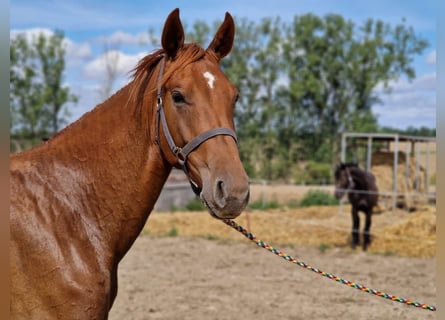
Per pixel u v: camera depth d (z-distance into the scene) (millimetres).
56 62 33188
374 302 7070
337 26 35406
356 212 11641
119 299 7066
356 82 35750
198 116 2668
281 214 17234
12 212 2627
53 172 2795
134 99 2863
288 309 6691
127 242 2857
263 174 33344
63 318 2574
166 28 2797
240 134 33844
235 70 33281
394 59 35781
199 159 2648
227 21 3018
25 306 2551
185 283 8086
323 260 10195
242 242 12297
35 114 32562
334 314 6496
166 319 6203
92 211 2785
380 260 10266
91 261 2688
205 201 2584
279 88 34844
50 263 2590
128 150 2828
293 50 35094
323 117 35688
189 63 2762
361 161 32531
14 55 32188
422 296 7434
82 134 2891
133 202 2826
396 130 39000
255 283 8133
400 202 18188
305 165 33781
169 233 13289
